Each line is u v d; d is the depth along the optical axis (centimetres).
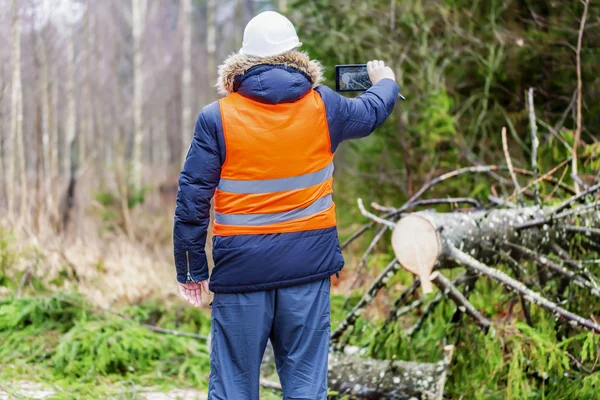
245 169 253
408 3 670
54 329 451
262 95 251
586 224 400
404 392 332
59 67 1287
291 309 259
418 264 317
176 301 561
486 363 349
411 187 644
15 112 785
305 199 258
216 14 1934
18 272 567
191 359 428
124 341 419
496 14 644
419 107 686
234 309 259
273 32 257
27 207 745
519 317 411
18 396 347
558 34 616
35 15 923
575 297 387
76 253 682
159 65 1797
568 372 345
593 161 478
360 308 369
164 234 901
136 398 365
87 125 1272
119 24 1543
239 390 261
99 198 986
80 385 374
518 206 407
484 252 350
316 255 260
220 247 258
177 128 1961
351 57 697
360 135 273
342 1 696
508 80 654
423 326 405
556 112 651
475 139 690
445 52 673
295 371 261
